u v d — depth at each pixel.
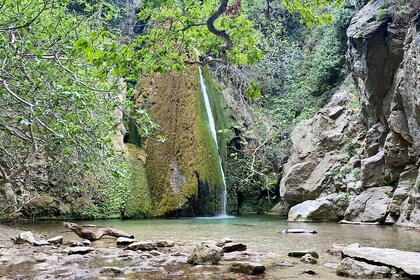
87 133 7.13
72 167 8.34
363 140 13.94
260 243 7.55
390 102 12.01
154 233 9.45
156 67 4.92
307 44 21.61
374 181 12.44
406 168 11.59
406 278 4.37
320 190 14.20
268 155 17.70
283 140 17.70
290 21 22.67
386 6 11.75
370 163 12.49
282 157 17.41
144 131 7.28
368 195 12.18
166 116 17.09
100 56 4.53
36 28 7.70
